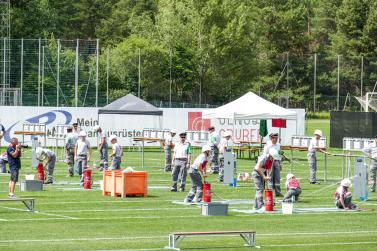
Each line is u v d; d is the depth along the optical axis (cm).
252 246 3622
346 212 4941
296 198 5475
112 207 5041
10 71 11969
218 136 8006
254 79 18325
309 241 3806
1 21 14550
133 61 14738
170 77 14938
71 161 7194
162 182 6850
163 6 18362
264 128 9469
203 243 3716
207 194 5247
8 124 10612
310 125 15525
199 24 17612
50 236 3856
